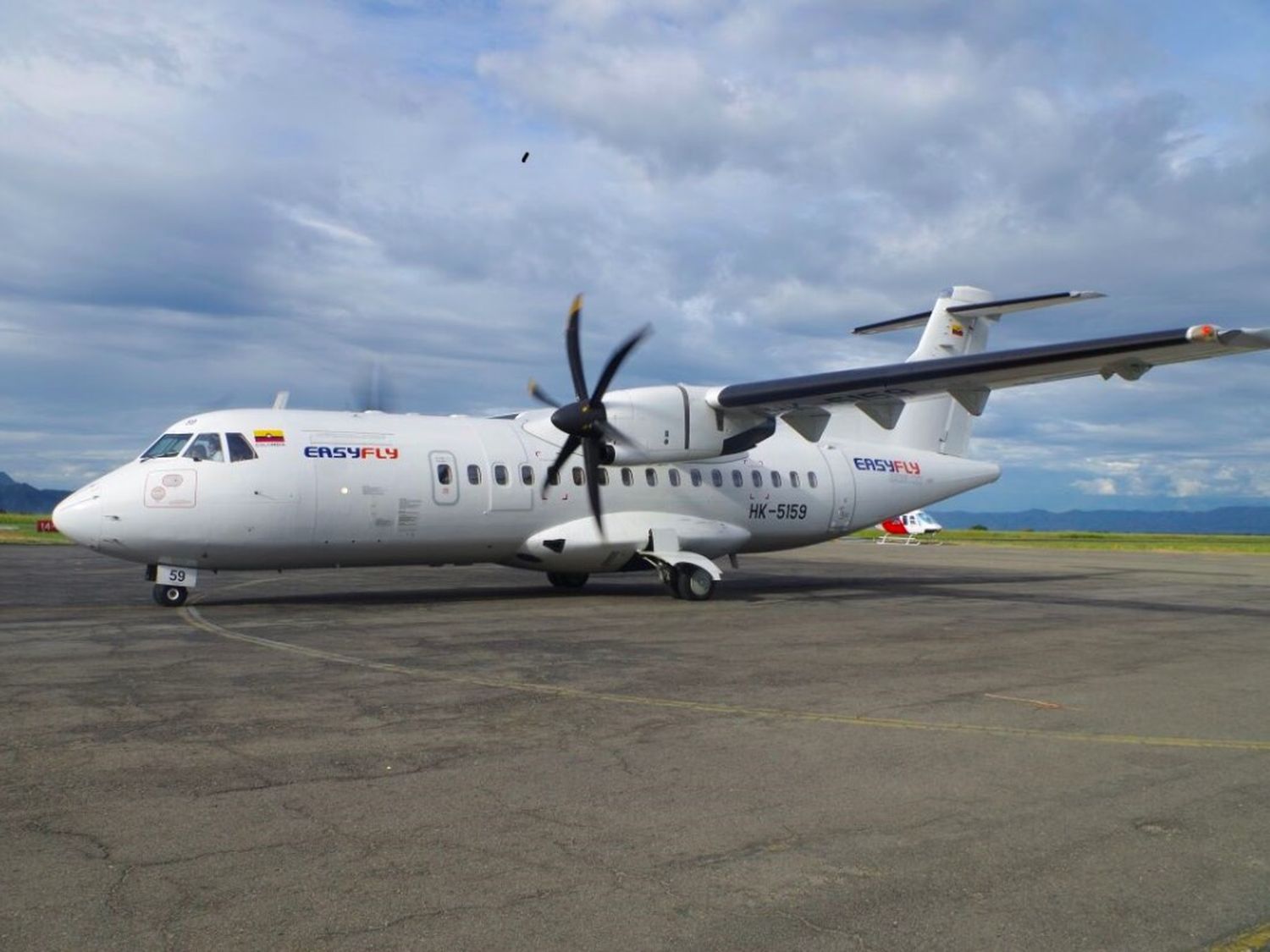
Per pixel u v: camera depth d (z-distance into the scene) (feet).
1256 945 12.83
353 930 12.89
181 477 47.16
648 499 58.34
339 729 23.62
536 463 55.77
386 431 52.49
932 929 13.20
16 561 91.40
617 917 13.42
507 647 36.96
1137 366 46.98
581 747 22.18
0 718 24.27
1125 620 48.75
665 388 54.85
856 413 69.31
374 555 52.08
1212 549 171.32
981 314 66.85
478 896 14.03
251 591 61.31
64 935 12.60
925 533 234.38
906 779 20.03
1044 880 14.92
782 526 64.34
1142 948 12.74
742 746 22.49
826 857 15.72
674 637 40.11
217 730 23.26
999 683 30.73
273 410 51.42
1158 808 18.42
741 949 12.55
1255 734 24.44
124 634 39.42
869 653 36.45
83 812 17.34
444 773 19.99
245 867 14.92
